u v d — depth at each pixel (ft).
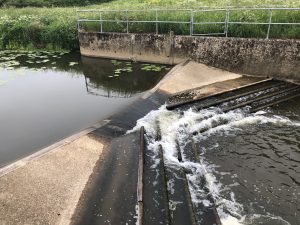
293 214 18.02
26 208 16.24
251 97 32.12
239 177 20.98
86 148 21.86
